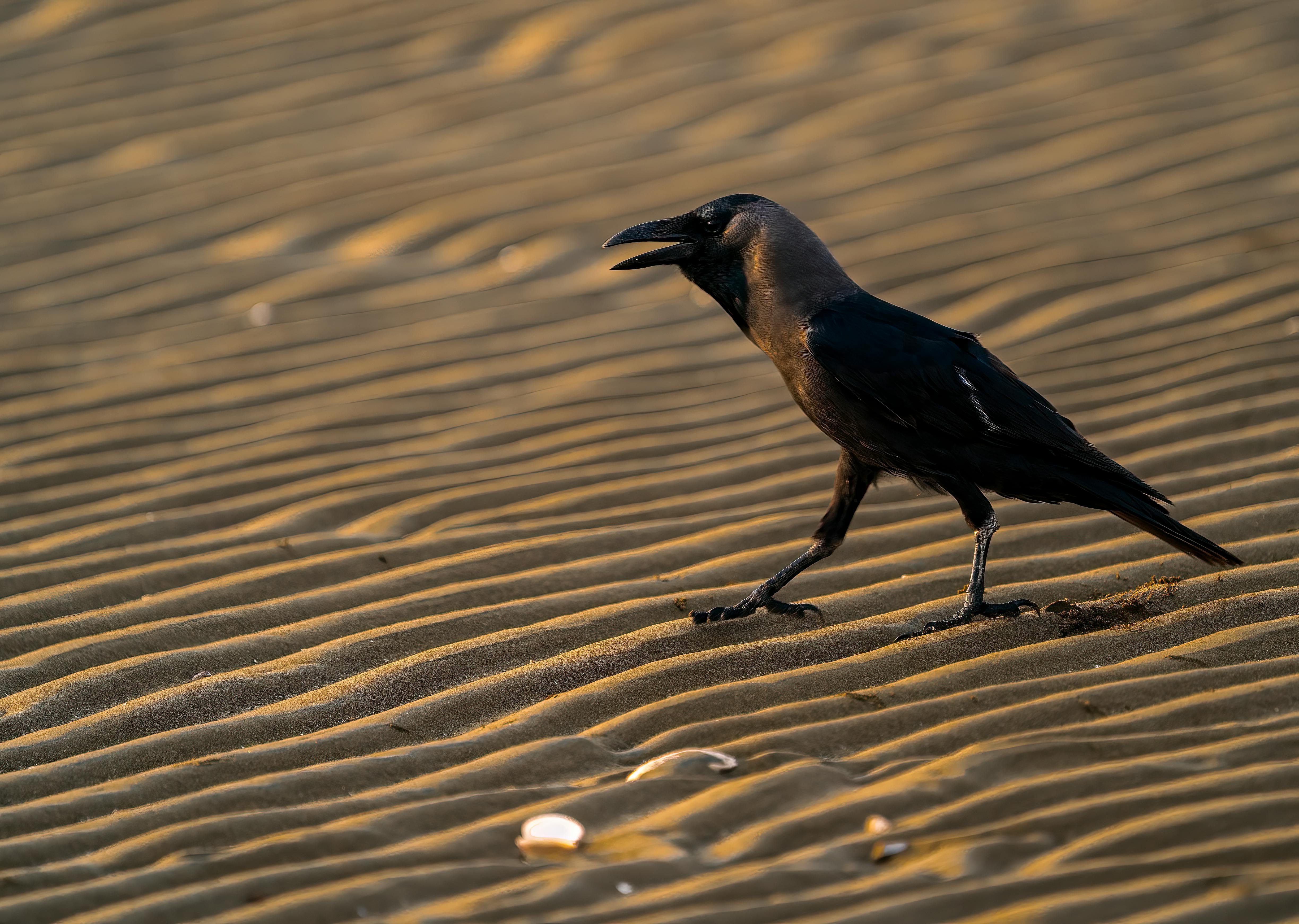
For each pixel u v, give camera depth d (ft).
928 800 18.61
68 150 59.21
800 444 35.78
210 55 66.23
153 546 30.78
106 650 25.64
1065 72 59.47
